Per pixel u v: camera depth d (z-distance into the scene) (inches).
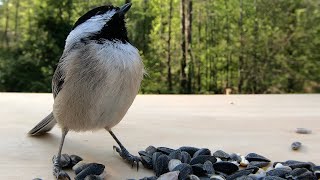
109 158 9.6
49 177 8.4
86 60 8.3
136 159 9.1
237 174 8.7
